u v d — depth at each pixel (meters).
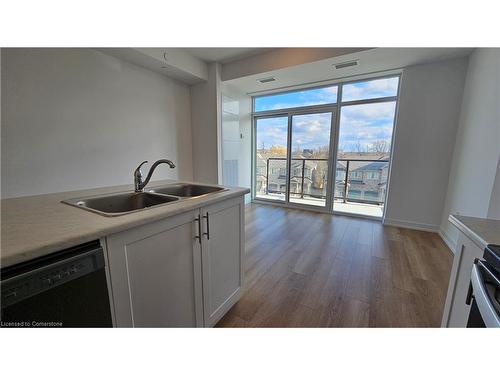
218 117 3.40
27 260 0.59
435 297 1.63
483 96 2.05
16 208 0.98
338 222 3.35
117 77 2.50
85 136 2.26
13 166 1.81
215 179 3.54
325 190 3.90
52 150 2.03
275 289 1.73
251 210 4.07
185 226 1.08
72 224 0.77
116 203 1.36
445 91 2.66
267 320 1.40
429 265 2.10
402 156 2.99
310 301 1.59
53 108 2.01
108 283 0.78
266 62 2.97
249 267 2.07
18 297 0.57
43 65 1.92
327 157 3.77
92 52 2.25
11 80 1.77
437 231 2.89
